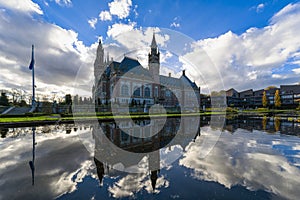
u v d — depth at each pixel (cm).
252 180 408
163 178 423
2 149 737
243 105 7925
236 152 659
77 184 398
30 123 1761
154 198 330
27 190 368
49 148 751
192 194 343
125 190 365
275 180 405
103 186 387
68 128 1465
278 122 1872
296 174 441
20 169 498
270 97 7594
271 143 816
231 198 326
